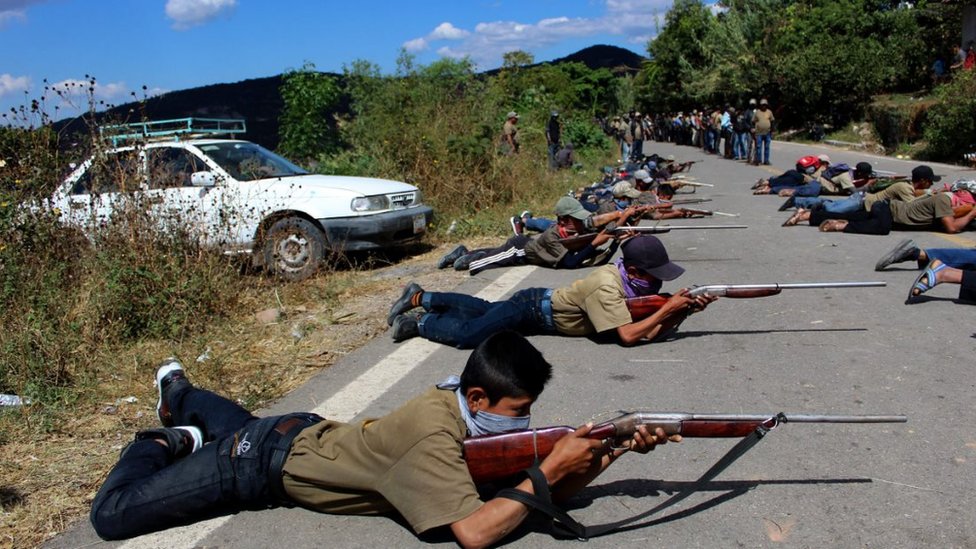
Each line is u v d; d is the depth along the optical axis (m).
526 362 2.98
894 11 36.03
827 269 7.75
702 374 4.87
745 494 3.39
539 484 2.85
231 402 3.80
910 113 26.08
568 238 8.16
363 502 3.17
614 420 2.96
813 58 34.88
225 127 11.08
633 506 3.35
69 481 3.79
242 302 6.91
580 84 55.72
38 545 3.25
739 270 7.92
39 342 5.26
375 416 4.41
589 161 24.61
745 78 41.00
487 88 20.00
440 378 5.03
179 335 6.05
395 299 7.32
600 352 5.39
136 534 3.24
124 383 5.16
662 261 5.34
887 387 4.52
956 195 9.55
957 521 3.10
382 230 8.66
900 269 7.62
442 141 13.14
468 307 5.79
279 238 8.27
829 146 31.12
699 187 16.73
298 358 5.60
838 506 3.26
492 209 12.82
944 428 3.94
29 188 6.84
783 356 5.15
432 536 3.11
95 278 6.21
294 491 3.23
